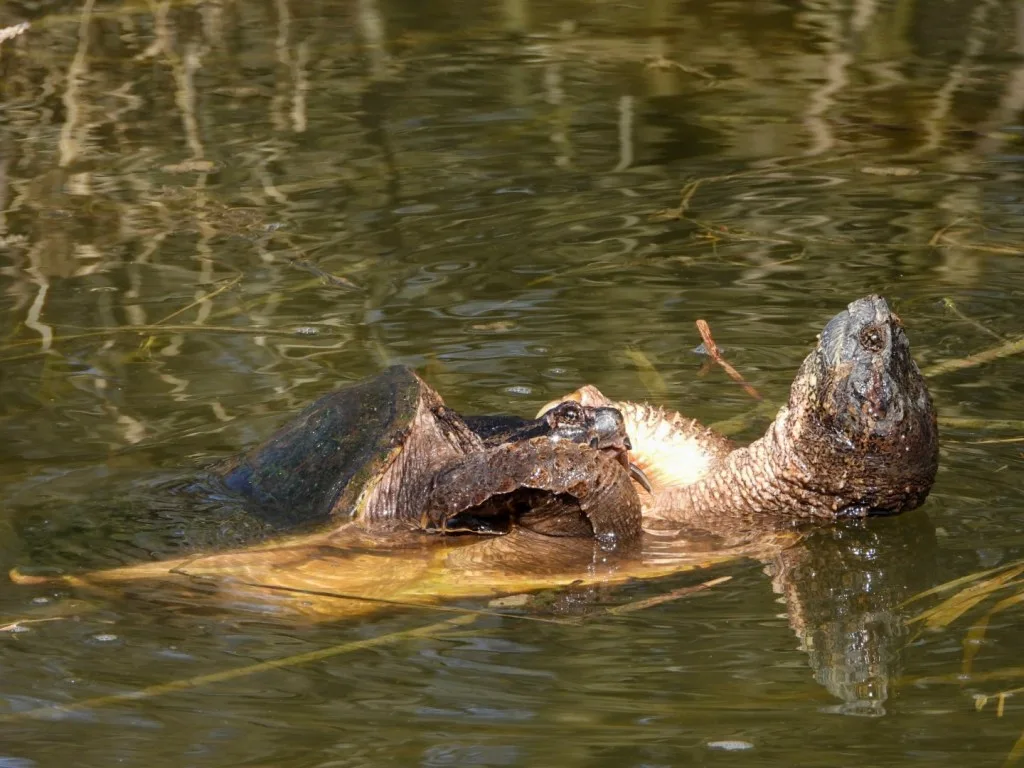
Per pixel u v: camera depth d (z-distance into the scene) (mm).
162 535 8508
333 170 16844
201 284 13539
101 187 16359
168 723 6680
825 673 7055
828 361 8469
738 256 13938
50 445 10008
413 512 8656
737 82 19953
